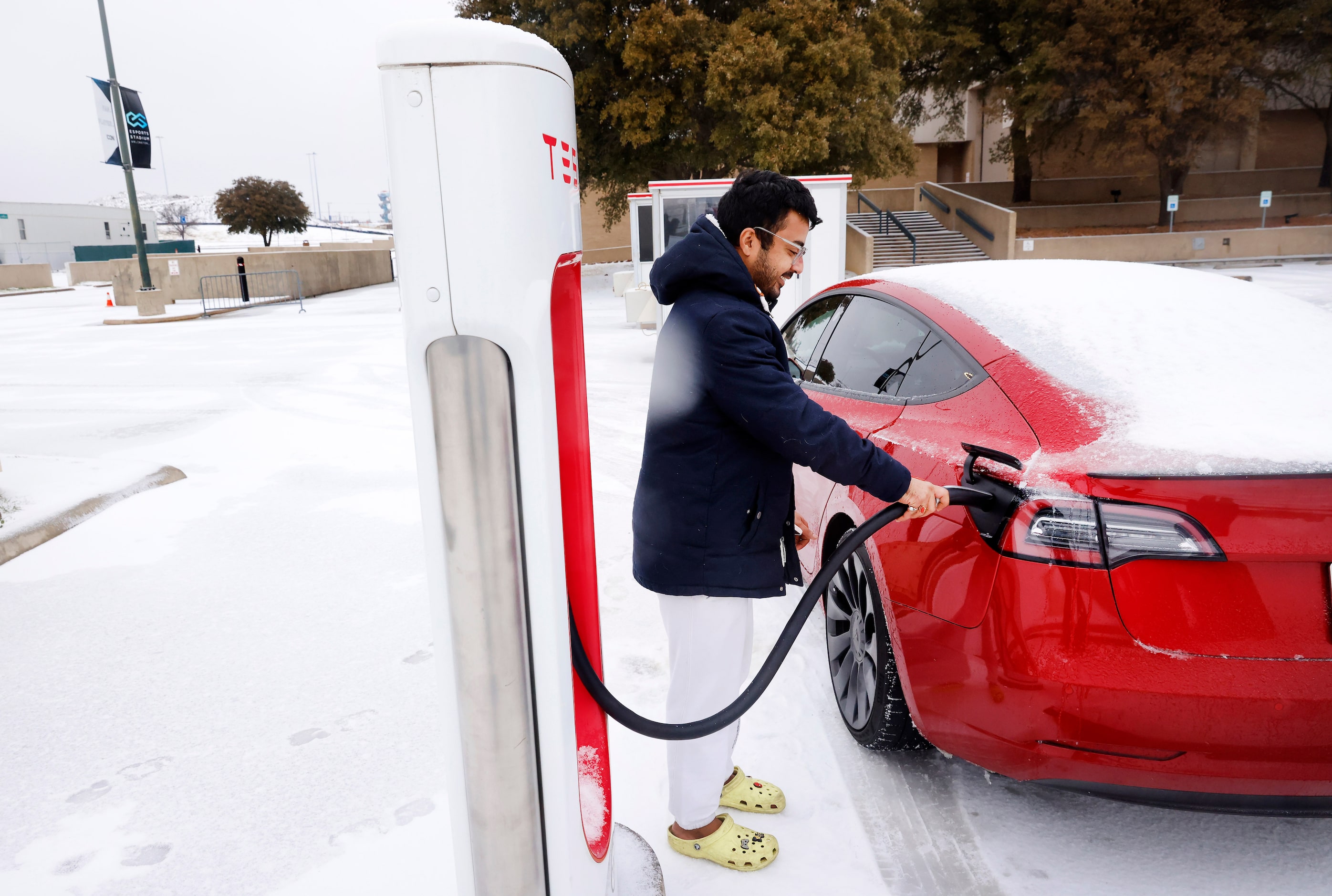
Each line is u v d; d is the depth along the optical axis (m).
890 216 29.08
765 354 1.65
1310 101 34.66
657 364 1.76
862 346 2.92
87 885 2.09
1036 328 2.25
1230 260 27.03
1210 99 27.55
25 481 5.68
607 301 21.64
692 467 1.75
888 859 2.07
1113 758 1.70
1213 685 1.62
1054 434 1.86
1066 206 33.62
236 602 3.86
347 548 4.55
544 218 1.18
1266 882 1.95
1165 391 1.91
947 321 2.45
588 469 1.48
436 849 2.18
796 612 1.72
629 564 4.16
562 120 1.24
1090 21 27.52
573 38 21.95
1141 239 27.55
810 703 2.81
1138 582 1.64
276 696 3.00
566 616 1.34
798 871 2.03
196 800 2.42
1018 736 1.78
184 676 3.17
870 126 21.98
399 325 18.06
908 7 23.08
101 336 18.34
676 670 1.90
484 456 1.21
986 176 42.75
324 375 11.17
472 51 1.08
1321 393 1.90
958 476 1.98
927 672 2.02
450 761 1.36
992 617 1.80
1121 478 1.67
